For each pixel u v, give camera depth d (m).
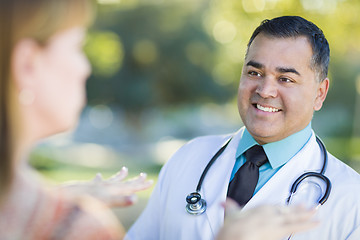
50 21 0.74
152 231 1.95
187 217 1.76
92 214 0.77
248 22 6.34
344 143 16.95
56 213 0.75
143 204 6.27
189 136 24.73
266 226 0.86
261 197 1.67
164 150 19.23
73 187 1.15
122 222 5.40
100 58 15.45
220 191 1.76
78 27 0.79
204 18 18.66
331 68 9.20
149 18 18.30
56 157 13.95
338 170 1.71
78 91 0.82
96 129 23.25
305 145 1.76
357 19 5.82
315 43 1.69
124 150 19.23
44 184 0.80
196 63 18.88
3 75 0.72
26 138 0.77
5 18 0.71
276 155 1.74
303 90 1.69
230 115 26.56
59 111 0.79
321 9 5.78
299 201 1.62
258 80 1.72
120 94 18.64
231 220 0.88
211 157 1.93
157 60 18.72
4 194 0.73
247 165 1.77
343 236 1.58
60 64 0.78
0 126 0.73
